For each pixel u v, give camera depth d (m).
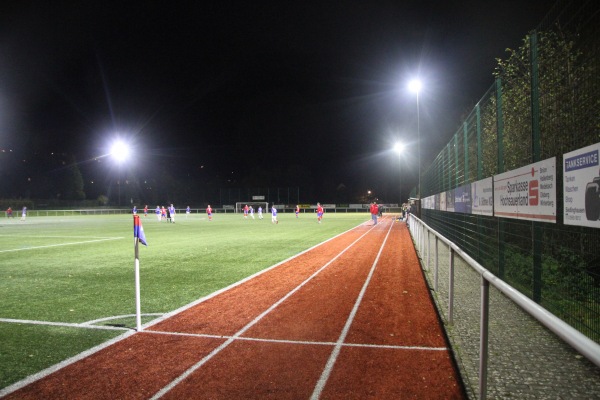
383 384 4.28
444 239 6.74
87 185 86.88
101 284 9.67
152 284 9.61
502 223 8.69
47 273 11.22
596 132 6.02
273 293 8.47
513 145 9.84
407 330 6.02
